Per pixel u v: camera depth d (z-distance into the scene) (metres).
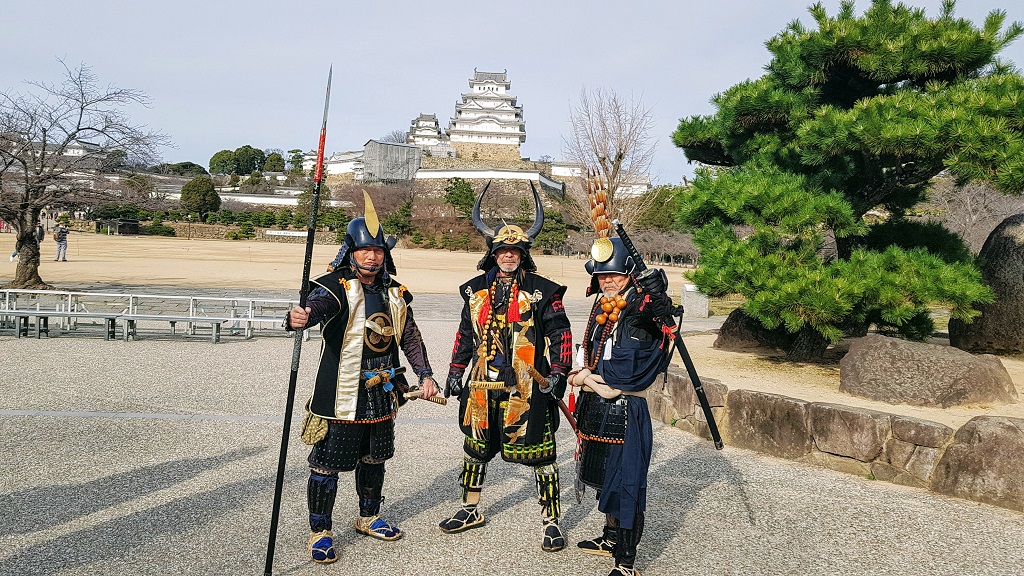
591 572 3.50
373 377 3.59
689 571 3.53
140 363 9.21
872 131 6.81
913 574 3.53
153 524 3.93
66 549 3.56
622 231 3.61
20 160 15.91
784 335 9.81
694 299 17.73
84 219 66.69
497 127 92.94
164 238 63.44
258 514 4.12
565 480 4.97
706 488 4.82
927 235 9.39
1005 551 3.82
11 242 40.12
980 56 7.95
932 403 6.29
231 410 6.77
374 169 83.88
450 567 3.51
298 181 97.12
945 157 7.09
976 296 6.98
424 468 5.11
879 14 8.46
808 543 3.90
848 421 5.23
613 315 3.53
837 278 7.22
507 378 3.73
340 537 3.85
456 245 62.50
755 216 7.91
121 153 17.03
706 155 11.07
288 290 20.61
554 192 75.44
